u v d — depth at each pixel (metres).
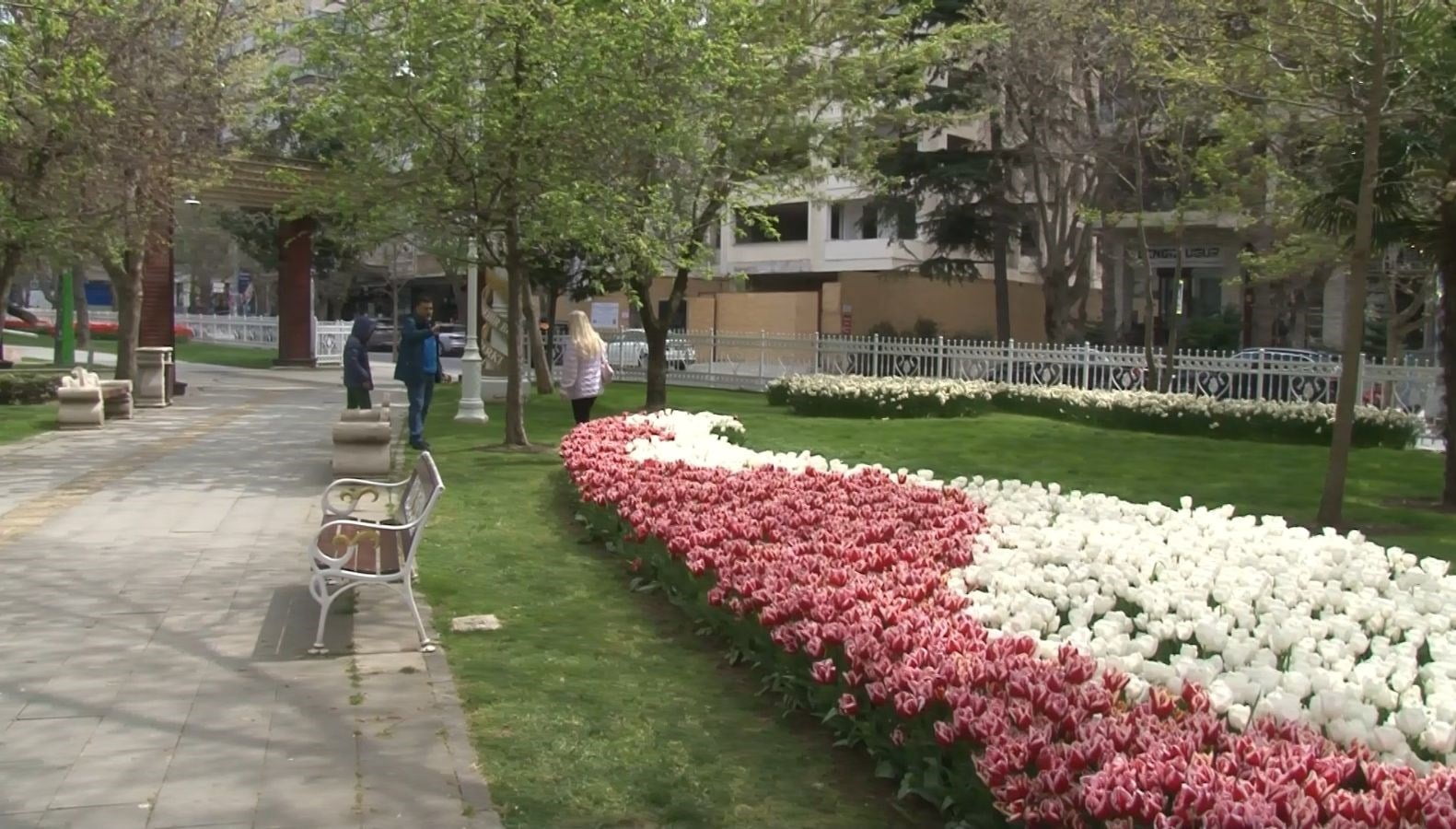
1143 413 17.59
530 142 13.27
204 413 19.66
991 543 7.55
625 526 8.30
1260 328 31.72
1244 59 13.25
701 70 14.59
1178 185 22.41
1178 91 17.23
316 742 4.95
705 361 28.38
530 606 7.27
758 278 45.28
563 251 19.62
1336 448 10.10
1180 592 6.20
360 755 4.82
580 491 9.71
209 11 19.38
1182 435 17.19
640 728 5.25
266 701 5.43
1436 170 10.93
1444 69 10.35
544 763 4.81
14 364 31.42
